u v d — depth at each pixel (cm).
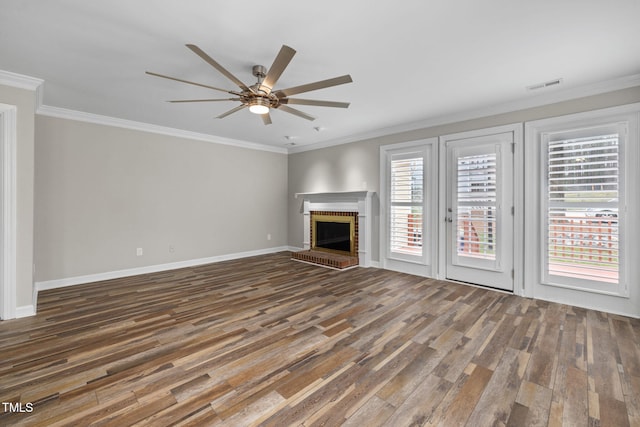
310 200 618
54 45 233
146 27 209
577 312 304
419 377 192
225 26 208
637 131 288
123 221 447
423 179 446
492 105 372
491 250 381
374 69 275
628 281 295
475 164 393
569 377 192
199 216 532
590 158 312
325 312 304
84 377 192
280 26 208
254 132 517
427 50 242
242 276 449
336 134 528
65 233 398
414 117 422
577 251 322
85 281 413
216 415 158
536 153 347
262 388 181
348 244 545
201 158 532
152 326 270
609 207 304
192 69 273
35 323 276
